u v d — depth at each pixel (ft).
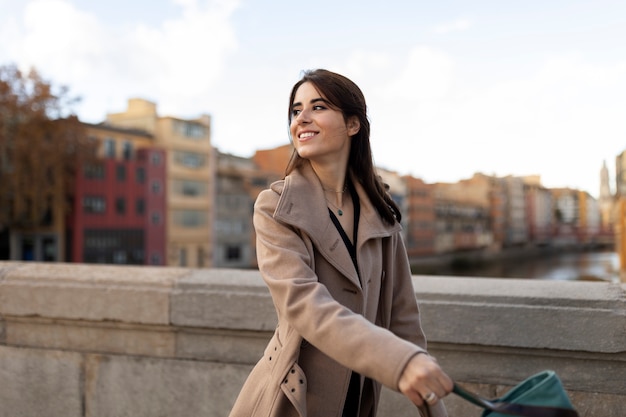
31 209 147.84
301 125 4.85
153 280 8.33
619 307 6.72
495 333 7.02
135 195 160.76
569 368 6.96
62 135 147.02
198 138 176.24
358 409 4.86
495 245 340.80
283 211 4.53
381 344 3.71
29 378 8.90
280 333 4.77
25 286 8.75
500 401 3.93
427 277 8.03
